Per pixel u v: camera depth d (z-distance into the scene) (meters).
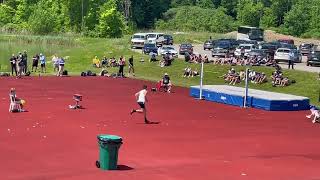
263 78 49.03
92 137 24.11
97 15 121.44
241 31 107.12
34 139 23.19
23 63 55.47
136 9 169.25
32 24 119.75
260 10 160.62
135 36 81.12
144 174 17.59
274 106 36.44
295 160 20.91
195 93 42.78
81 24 124.00
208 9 170.25
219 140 24.67
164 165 19.11
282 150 22.88
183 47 71.75
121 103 37.41
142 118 30.78
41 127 26.41
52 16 121.19
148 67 61.28
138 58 66.31
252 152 22.17
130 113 31.83
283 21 154.12
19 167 18.06
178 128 27.67
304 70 52.75
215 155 21.25
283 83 47.66
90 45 87.56
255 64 54.94
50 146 21.80
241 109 36.75
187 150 22.05
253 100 37.84
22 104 31.94
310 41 122.19
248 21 158.75
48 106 34.50
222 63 56.53
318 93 45.19
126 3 163.25
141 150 21.69
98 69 64.25
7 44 96.75
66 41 98.69
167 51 67.44
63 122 28.23
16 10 137.00
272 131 27.89
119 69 57.81
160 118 31.09
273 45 72.94
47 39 100.06
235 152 22.02
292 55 61.84
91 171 17.72
